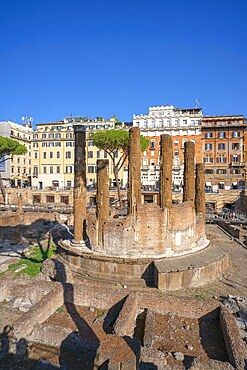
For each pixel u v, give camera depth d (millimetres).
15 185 82188
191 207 22609
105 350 8758
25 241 30031
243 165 76312
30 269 20438
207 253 21344
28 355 10961
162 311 14453
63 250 23172
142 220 20562
